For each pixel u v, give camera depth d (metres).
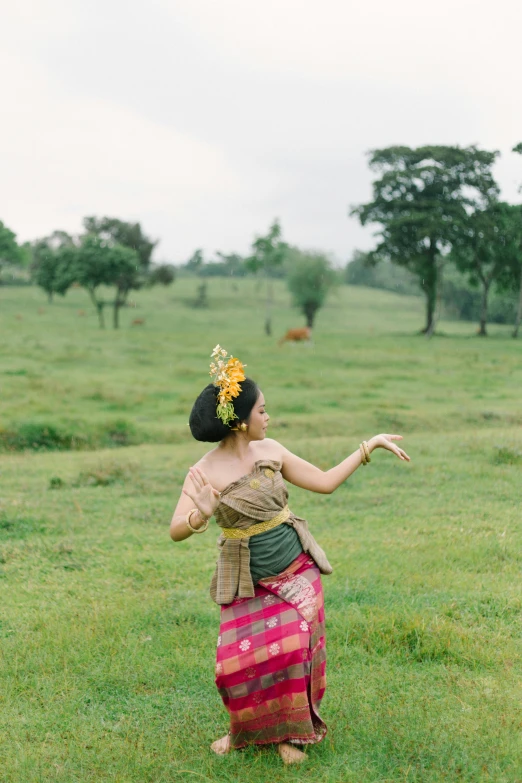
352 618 5.53
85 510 9.66
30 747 3.95
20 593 6.48
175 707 4.37
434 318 61.22
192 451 14.82
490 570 6.82
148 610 5.95
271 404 22.70
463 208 62.88
